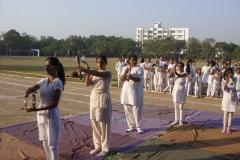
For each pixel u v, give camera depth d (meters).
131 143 5.96
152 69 14.67
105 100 5.16
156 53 76.56
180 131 6.94
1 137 6.26
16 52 84.44
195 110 9.49
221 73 12.69
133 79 6.43
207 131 7.00
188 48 79.81
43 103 4.25
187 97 12.73
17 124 7.30
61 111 9.16
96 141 5.44
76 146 5.73
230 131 6.93
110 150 5.54
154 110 9.45
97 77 5.14
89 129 6.95
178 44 81.81
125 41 91.81
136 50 93.31
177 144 5.96
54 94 4.19
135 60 6.61
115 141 6.11
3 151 5.45
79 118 8.02
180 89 7.38
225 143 6.08
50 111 4.26
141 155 5.32
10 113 8.66
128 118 6.92
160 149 5.64
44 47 89.94
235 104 6.70
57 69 4.32
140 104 6.70
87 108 9.68
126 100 6.77
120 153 5.36
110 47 87.62
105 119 5.21
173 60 13.73
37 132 6.64
